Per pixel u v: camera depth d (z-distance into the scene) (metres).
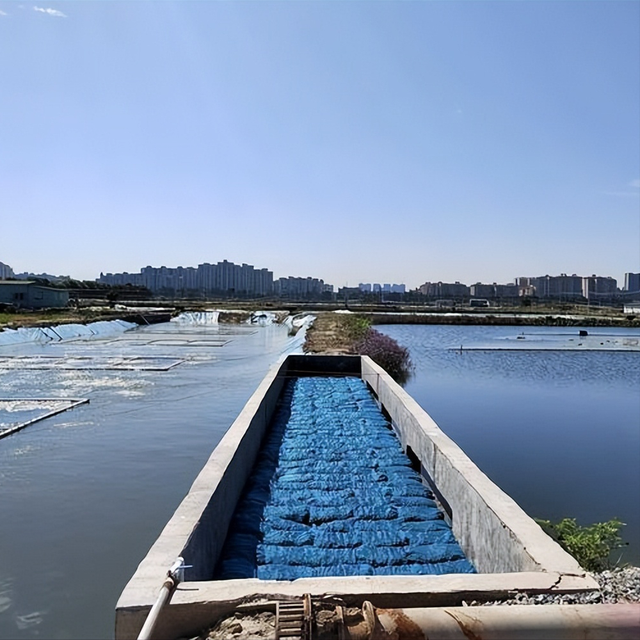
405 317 38.72
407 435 6.10
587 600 2.18
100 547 4.69
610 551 4.47
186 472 6.60
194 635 2.08
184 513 3.02
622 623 1.96
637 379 14.76
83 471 6.61
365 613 2.02
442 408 10.93
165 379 13.84
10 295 38.03
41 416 9.39
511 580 2.28
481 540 3.33
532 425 9.52
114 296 56.41
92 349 21.56
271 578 3.35
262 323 40.59
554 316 43.22
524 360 18.75
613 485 6.53
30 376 14.19
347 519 4.23
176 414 9.78
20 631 3.55
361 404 8.84
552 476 6.84
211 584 2.23
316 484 5.02
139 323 38.12
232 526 4.03
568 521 4.54
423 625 1.95
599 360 18.75
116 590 4.03
